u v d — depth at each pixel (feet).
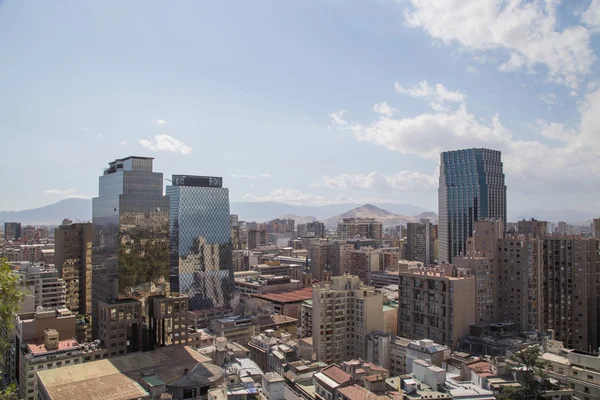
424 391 431.84
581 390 442.50
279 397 438.81
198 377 492.54
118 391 444.55
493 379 449.89
